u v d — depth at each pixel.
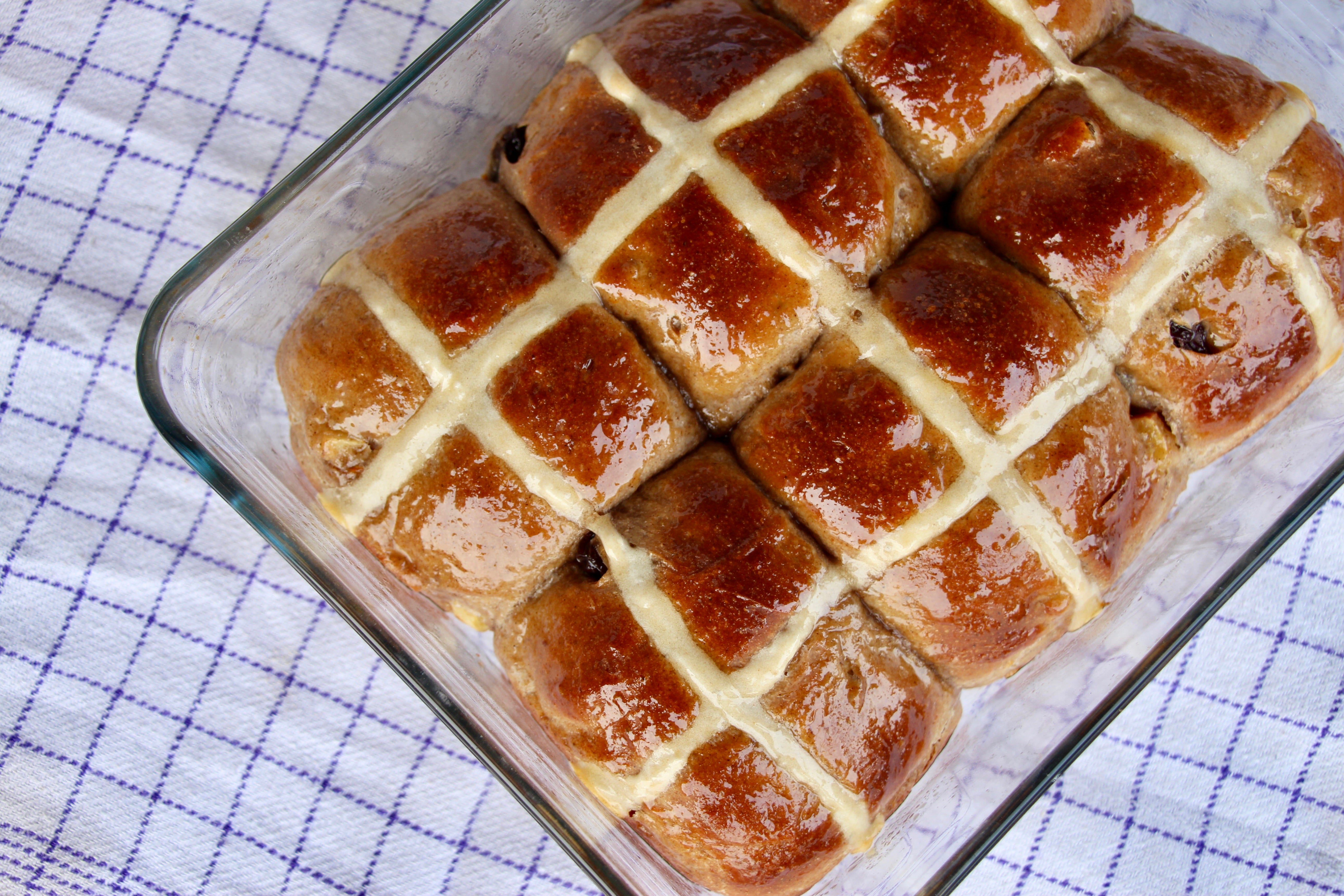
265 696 0.55
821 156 0.50
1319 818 0.56
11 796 0.55
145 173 0.56
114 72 0.56
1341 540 0.56
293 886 0.55
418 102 0.52
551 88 0.52
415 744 0.56
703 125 0.50
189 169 0.56
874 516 0.49
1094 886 0.56
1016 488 0.49
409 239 0.51
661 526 0.50
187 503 0.56
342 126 0.55
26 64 0.56
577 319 0.50
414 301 0.50
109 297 0.56
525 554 0.50
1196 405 0.51
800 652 0.49
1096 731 0.52
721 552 0.49
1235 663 0.56
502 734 0.52
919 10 0.50
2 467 0.55
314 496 0.53
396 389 0.50
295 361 0.51
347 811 0.55
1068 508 0.50
